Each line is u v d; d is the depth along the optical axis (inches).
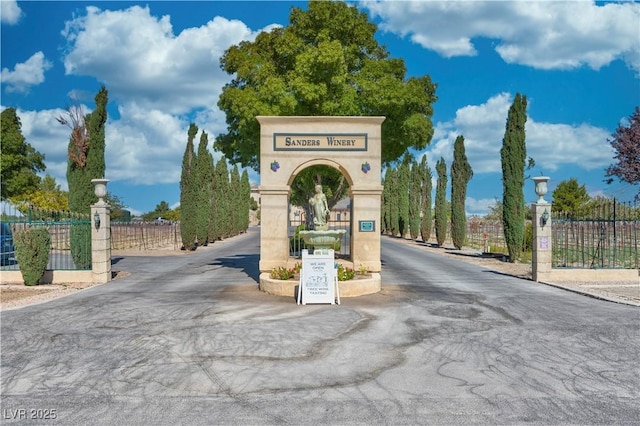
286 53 797.2
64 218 772.6
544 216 713.6
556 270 711.1
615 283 684.7
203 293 595.5
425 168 1811.0
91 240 719.1
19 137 2343.8
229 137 922.7
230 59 856.9
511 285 675.4
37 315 470.0
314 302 518.6
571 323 434.6
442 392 267.4
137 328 414.9
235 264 972.6
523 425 227.5
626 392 269.7
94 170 911.7
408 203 2059.5
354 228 636.7
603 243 811.4
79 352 345.7
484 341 372.8
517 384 281.0
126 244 1599.4
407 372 300.4
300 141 635.5
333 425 226.1
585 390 272.4
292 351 343.3
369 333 394.6
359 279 588.4
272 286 580.7
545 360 326.3
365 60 836.0
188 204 1349.7
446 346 358.0
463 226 1384.1
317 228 618.2
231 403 252.8
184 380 287.1
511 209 1011.9
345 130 635.5
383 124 812.6
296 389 271.7
